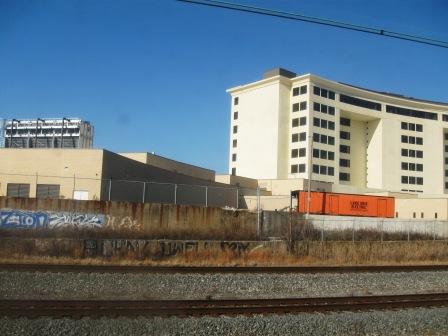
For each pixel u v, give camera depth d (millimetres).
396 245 37156
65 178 44000
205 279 19094
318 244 33750
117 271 19938
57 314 12219
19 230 31609
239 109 118062
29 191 45188
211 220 38188
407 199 84812
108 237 32469
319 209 58250
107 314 12352
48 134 86188
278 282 19547
